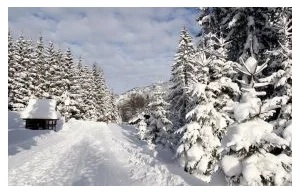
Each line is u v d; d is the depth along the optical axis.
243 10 19.11
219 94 16.25
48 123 50.41
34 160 20.12
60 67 68.50
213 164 15.30
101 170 17.23
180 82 28.03
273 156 9.70
